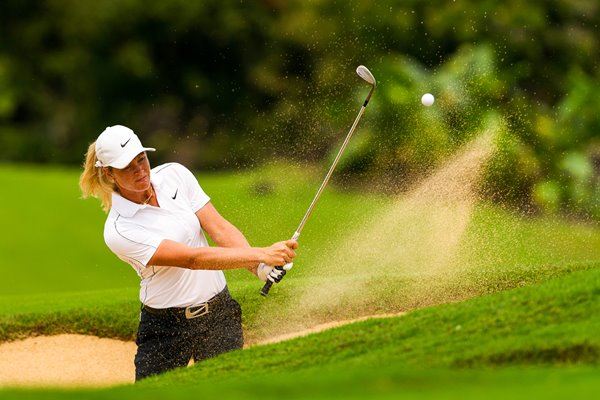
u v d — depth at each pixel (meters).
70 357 26.89
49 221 69.44
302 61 96.12
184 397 15.69
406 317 20.91
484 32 82.31
